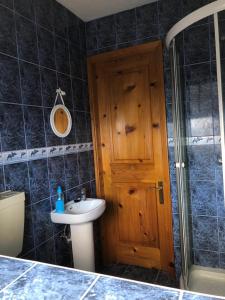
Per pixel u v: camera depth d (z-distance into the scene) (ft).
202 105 7.07
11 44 5.65
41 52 6.54
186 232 7.39
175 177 7.88
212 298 2.01
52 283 2.35
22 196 5.41
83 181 8.18
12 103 5.62
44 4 6.71
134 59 8.21
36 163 6.26
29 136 6.07
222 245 7.34
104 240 9.03
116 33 8.23
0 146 5.30
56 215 6.55
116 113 8.63
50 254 6.63
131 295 2.09
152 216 8.44
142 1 7.59
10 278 2.47
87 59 8.60
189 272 7.41
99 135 8.88
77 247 6.84
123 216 8.86
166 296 2.05
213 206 7.33
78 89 8.12
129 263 8.88
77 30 8.17
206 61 6.82
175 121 7.13
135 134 8.43
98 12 8.05
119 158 8.73
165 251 8.23
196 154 7.35
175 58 6.87
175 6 7.43
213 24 6.09
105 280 2.35
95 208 6.86
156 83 7.97
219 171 7.11
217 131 6.97
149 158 8.29
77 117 8.00
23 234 5.63
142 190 8.52
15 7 5.79
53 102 6.93
